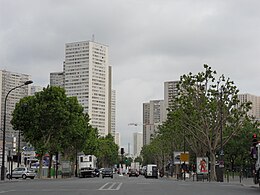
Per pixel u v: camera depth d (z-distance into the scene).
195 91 62.38
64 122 67.38
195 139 72.50
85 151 99.38
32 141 68.31
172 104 78.00
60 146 72.88
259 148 32.97
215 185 38.94
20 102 67.25
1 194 23.89
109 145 167.25
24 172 71.50
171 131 82.94
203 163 64.75
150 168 85.44
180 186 34.62
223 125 64.94
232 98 61.75
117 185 35.50
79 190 27.98
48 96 66.62
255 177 34.62
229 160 87.44
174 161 79.12
